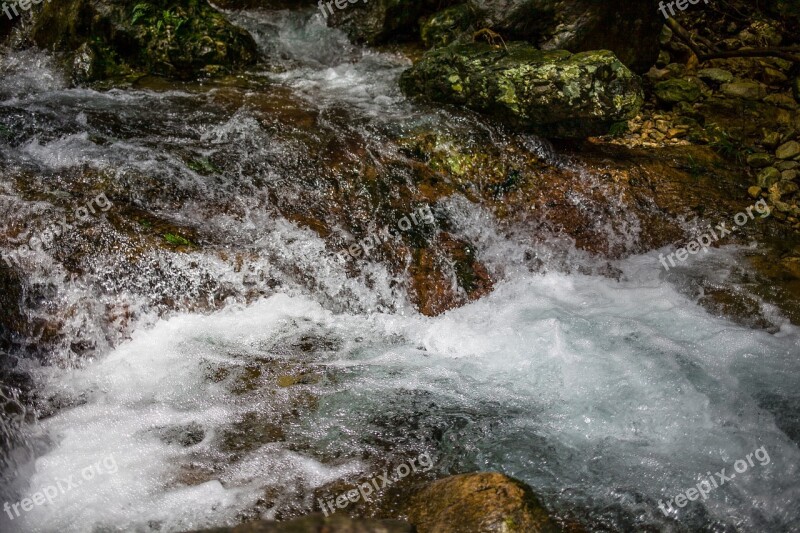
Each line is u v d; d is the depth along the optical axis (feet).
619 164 17.04
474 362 13.17
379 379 12.67
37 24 19.81
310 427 11.67
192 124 17.04
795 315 14.40
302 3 22.67
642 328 13.80
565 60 16.52
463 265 14.99
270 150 16.19
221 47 19.54
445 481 10.17
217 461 11.03
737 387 12.48
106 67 19.26
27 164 15.07
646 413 11.94
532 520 9.32
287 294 14.05
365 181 15.76
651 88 20.59
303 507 10.29
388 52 21.22
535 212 15.96
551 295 14.89
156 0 19.48
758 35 23.12
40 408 11.97
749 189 17.47
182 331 13.28
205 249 13.93
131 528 9.99
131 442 11.35
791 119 19.93
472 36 19.43
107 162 15.21
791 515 10.36
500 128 16.96
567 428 11.70
